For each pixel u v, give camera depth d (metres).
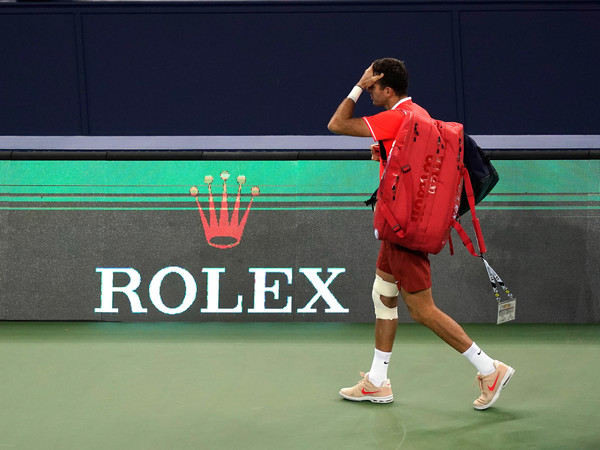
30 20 18.56
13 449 9.73
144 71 18.86
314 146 16.91
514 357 14.40
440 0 18.27
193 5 18.44
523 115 18.86
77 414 11.16
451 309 16.86
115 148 16.86
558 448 9.76
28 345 15.19
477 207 16.81
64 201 16.92
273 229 16.86
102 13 18.48
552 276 16.81
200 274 16.95
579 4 18.28
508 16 18.38
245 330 16.41
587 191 16.72
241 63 18.83
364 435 10.27
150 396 12.05
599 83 18.66
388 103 11.55
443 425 10.68
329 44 18.70
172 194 16.86
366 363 14.02
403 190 10.73
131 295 16.98
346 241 16.84
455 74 18.72
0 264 17.03
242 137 17.47
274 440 10.09
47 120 19.05
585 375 13.21
